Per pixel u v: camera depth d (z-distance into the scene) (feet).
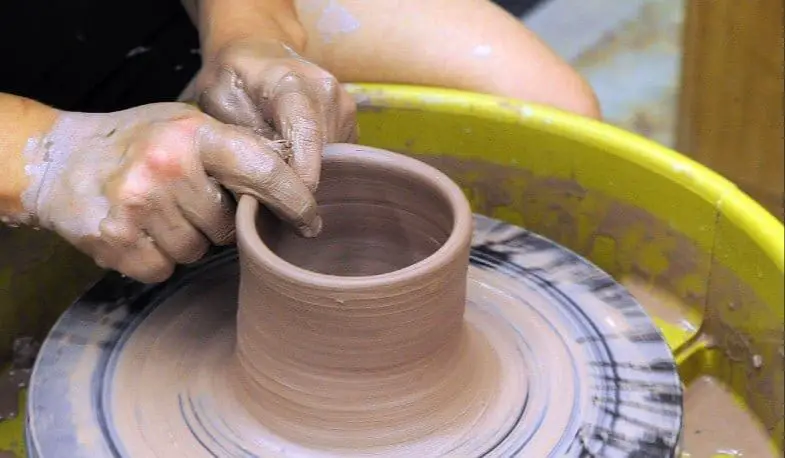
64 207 3.39
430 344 2.93
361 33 5.29
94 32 6.06
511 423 3.14
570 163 4.50
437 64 5.20
